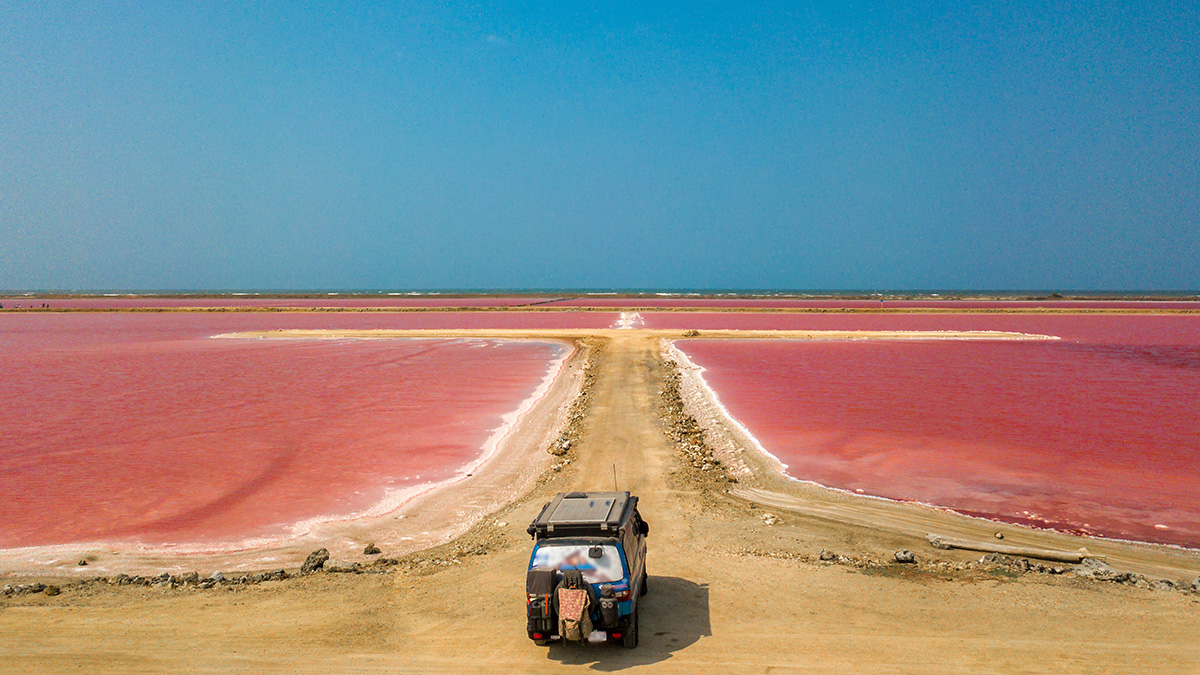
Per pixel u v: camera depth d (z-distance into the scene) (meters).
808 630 11.19
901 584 13.20
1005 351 58.16
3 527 18.23
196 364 52.41
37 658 10.64
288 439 28.12
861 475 22.11
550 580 10.41
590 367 46.12
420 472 23.20
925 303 168.50
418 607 12.48
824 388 38.75
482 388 39.81
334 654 10.70
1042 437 27.19
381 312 130.25
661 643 10.84
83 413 33.81
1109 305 152.25
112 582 14.35
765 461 23.73
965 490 20.52
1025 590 12.85
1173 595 12.59
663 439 26.45
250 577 14.45
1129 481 21.36
